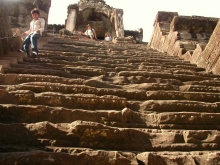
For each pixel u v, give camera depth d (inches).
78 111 162.7
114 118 166.2
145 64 346.9
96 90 200.8
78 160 119.3
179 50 457.7
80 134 139.5
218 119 178.4
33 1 589.0
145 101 193.8
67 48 400.5
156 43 586.9
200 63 379.2
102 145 138.9
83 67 282.5
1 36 263.3
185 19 504.7
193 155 134.4
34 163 112.1
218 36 345.1
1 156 111.5
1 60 247.4
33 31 316.8
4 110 152.9
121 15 1052.5
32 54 317.4
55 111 158.9
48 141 133.7
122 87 231.9
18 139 132.2
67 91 194.7
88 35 734.5
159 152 139.4
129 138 145.4
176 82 264.4
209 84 270.8
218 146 151.5
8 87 184.5
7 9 270.7
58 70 249.4
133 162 122.7
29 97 171.3
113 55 382.9
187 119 173.8
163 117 173.0
